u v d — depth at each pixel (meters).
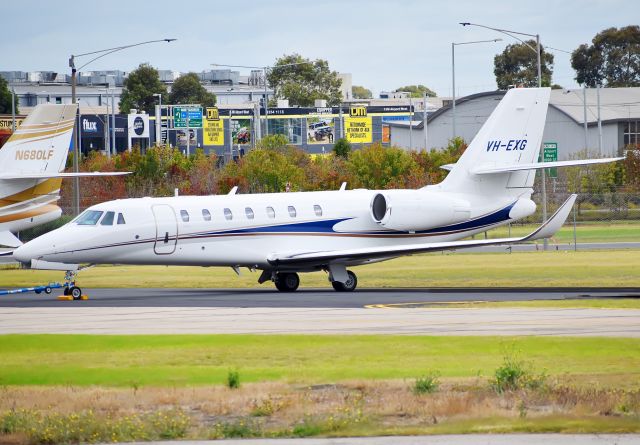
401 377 69.12
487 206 144.88
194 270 170.38
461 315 98.00
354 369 72.00
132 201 126.81
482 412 58.59
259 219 132.75
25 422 56.94
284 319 96.69
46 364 74.88
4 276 160.12
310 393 63.84
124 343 82.94
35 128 136.38
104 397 63.56
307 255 130.62
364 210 139.88
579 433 54.78
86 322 96.00
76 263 123.06
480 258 179.88
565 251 189.50
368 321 94.25
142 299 121.06
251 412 59.88
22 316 101.50
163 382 68.56
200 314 101.75
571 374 69.31
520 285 137.38
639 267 155.88
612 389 63.69
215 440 54.81
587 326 89.06
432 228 142.50
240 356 77.31
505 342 80.88
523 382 64.62
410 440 53.84
